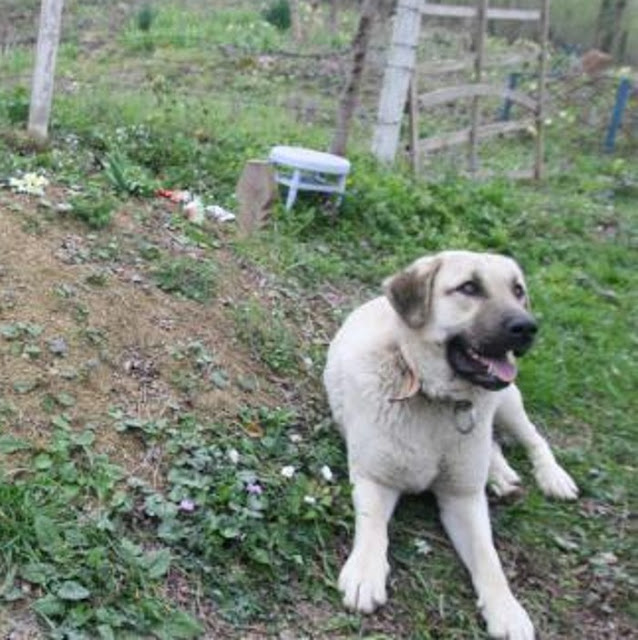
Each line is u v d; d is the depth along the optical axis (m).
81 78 11.95
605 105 15.40
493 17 10.01
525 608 3.66
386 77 8.67
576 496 4.43
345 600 3.43
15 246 4.60
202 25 17.23
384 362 3.87
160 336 4.42
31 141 6.67
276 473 3.89
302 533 3.65
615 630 3.63
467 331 3.68
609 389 5.49
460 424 3.81
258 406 4.32
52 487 3.41
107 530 3.34
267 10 19.58
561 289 6.79
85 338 4.18
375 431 3.82
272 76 14.30
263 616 3.30
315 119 11.79
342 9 22.45
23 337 4.04
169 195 6.20
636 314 6.75
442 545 3.89
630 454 4.90
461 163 10.63
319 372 4.80
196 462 3.77
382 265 6.43
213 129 8.33
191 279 4.99
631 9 21.91
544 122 11.79
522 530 4.12
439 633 3.44
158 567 3.25
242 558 3.47
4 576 3.10
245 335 4.74
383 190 7.27
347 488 3.96
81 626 2.99
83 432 3.72
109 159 6.23
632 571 3.97
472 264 3.78
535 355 5.63
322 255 6.32
